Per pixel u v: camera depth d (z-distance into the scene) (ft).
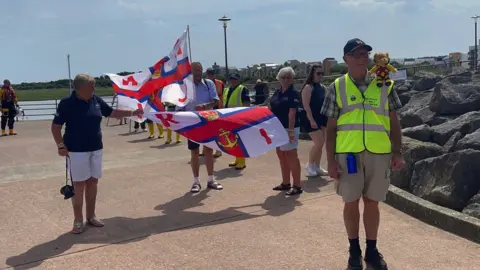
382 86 14.65
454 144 25.26
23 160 38.09
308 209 21.66
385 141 14.58
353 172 14.30
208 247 17.51
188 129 22.77
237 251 17.02
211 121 22.94
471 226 17.33
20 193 26.53
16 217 21.99
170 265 16.02
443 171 21.35
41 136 56.03
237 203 23.18
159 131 50.16
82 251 17.48
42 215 22.22
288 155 23.94
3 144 49.11
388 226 18.98
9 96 58.08
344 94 14.71
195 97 25.39
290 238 18.10
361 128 14.48
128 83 25.52
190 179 28.86
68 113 18.80
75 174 19.16
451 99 31.30
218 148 23.08
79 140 18.97
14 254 17.38
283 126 23.70
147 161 35.73
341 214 20.76
